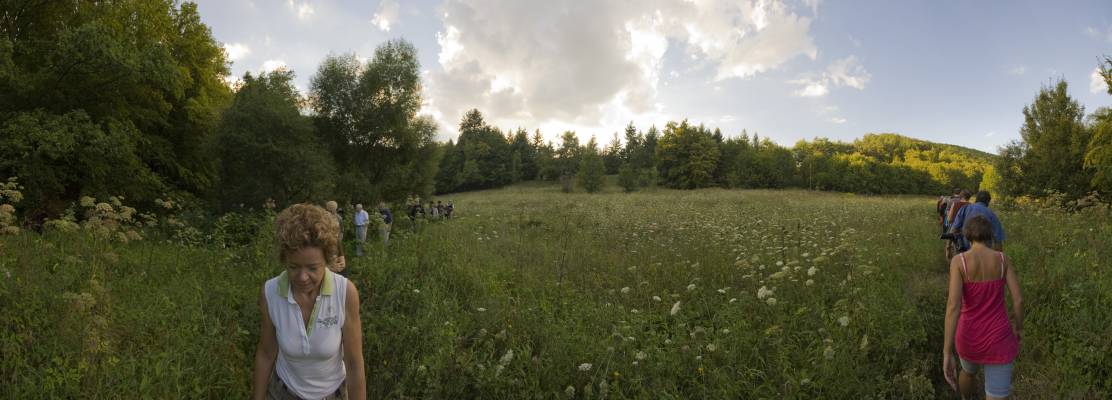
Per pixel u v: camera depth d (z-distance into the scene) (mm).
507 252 10656
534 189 77562
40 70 13477
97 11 16125
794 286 6266
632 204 31062
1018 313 3500
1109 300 4883
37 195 12453
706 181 73750
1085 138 18688
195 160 20188
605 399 3893
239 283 7219
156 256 8992
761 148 92625
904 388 3779
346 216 11414
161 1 18375
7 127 12234
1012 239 8945
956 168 75000
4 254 6113
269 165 16547
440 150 22891
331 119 20000
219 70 21562
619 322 5445
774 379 4031
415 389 3955
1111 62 14742
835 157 75812
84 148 12914
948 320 3639
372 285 6695
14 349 3873
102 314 4617
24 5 14508
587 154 70188
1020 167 20562
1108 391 3719
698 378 4184
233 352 4484
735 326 4891
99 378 3652
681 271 7852
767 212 22031
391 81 20594
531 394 3941
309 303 2049
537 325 5281
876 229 12422
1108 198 16344
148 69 14242
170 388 3721
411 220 14359
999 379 3465
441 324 5129
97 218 7012
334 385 2168
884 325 4570
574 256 9750
